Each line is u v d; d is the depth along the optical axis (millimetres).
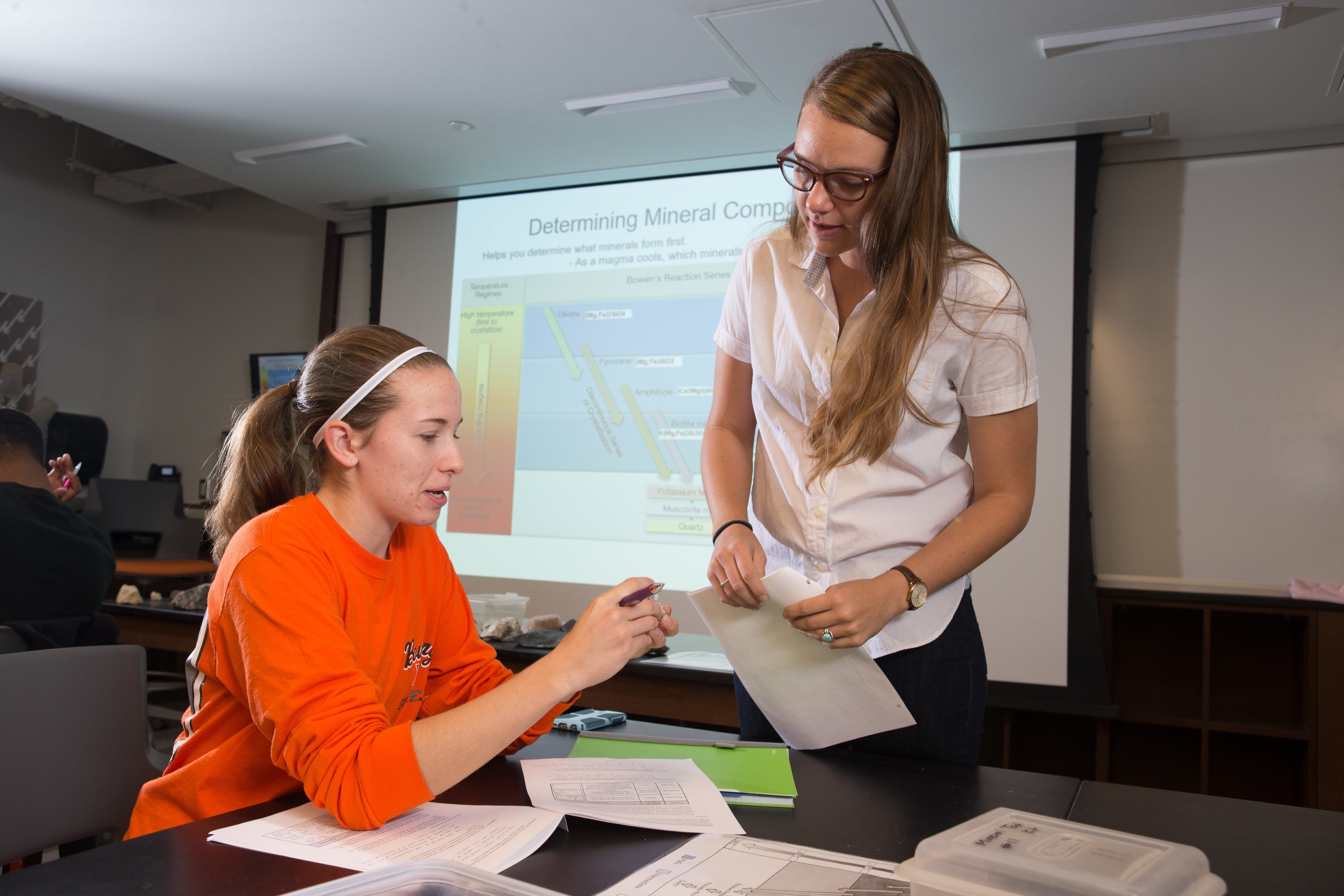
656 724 1172
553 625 2682
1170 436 3312
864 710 920
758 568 963
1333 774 2738
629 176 4031
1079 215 3281
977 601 3219
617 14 2740
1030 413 1043
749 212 3832
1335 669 2762
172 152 4070
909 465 1053
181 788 886
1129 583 3291
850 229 1002
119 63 3275
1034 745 3400
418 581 1038
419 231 4504
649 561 3803
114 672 1171
